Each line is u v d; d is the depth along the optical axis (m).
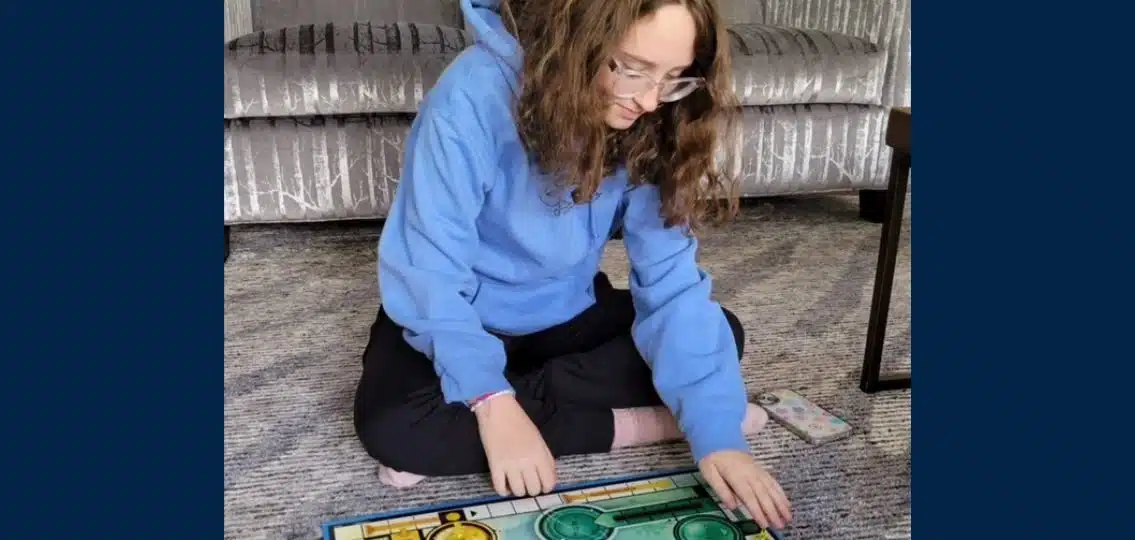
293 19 2.20
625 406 1.03
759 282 1.65
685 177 0.94
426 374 0.95
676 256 1.01
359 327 1.42
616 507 0.90
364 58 1.71
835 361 1.30
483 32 0.90
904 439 1.08
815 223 2.09
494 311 1.03
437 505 0.90
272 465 1.00
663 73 0.81
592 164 0.87
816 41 1.96
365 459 1.02
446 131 0.89
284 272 1.68
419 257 0.92
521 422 0.90
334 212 1.79
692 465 1.00
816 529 0.90
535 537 0.85
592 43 0.79
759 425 1.08
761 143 1.97
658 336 0.98
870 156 2.02
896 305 1.55
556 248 0.99
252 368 1.25
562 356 1.04
